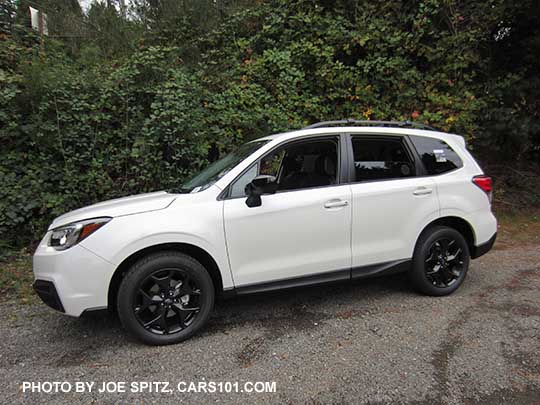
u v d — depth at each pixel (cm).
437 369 248
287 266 314
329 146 345
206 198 301
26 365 267
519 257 511
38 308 368
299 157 338
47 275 273
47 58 663
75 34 836
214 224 294
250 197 299
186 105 597
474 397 220
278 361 263
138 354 277
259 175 304
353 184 338
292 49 746
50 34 800
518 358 260
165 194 331
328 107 718
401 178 358
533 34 732
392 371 247
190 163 598
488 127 723
